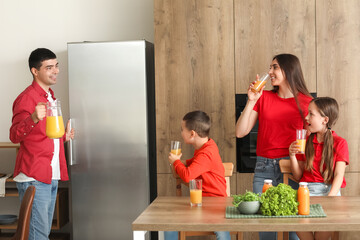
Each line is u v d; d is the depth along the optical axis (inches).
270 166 112.4
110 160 142.8
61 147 121.9
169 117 136.9
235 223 72.4
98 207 144.0
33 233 113.3
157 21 135.8
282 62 111.1
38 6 163.0
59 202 153.3
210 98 135.3
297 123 110.3
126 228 143.4
